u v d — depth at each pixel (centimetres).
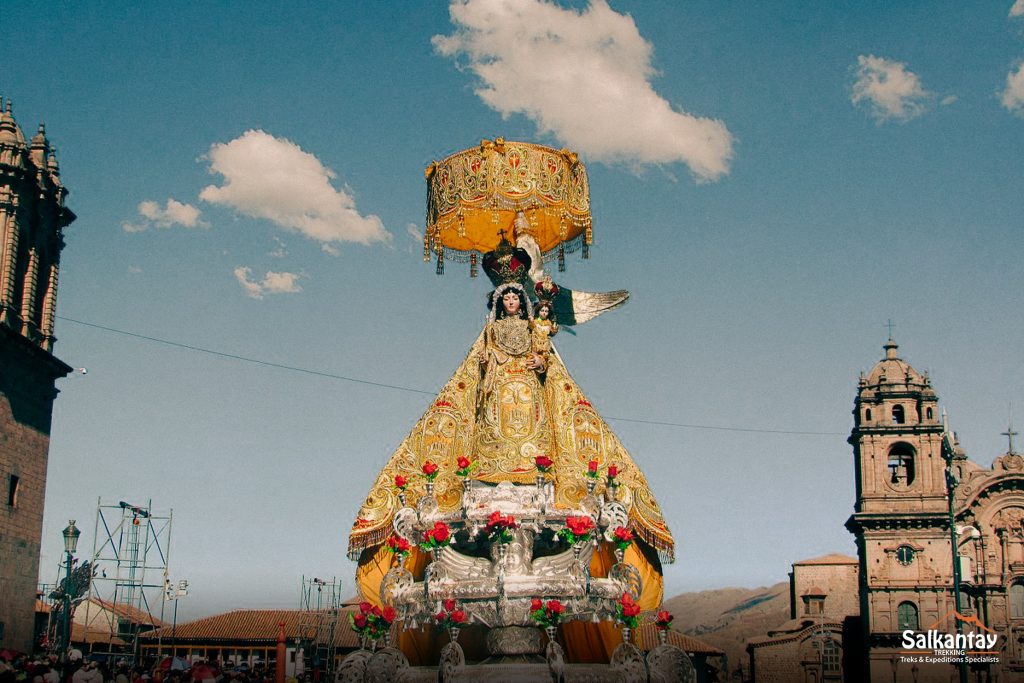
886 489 8506
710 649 6606
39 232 4494
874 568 8306
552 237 2300
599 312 2181
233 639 6650
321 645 6588
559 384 2039
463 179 2122
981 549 8231
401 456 2011
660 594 2005
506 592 1762
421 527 1862
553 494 1889
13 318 4241
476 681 1678
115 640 6494
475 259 2328
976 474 8388
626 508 1920
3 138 4400
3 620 4009
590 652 1992
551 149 2138
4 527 4031
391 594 1900
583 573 1820
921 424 8544
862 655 8475
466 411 2030
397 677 1775
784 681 8538
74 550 4775
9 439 4091
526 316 2053
